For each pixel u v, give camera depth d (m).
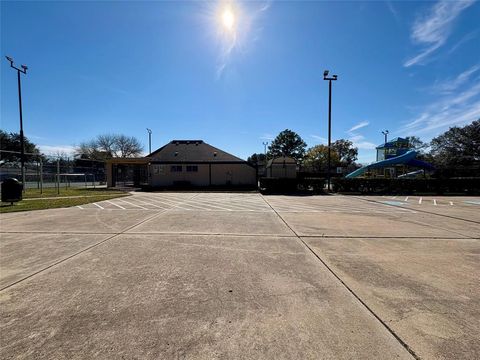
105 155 50.16
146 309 2.95
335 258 4.76
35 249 5.27
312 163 52.31
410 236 6.47
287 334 2.48
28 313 2.85
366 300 3.16
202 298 3.21
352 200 15.48
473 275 3.98
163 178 27.38
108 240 5.99
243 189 23.98
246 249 5.32
